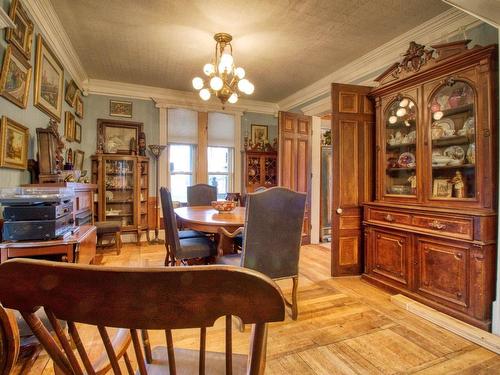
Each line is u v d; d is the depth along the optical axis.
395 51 3.19
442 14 2.62
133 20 2.76
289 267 2.03
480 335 1.82
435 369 1.57
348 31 2.95
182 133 5.00
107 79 4.36
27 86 2.28
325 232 5.18
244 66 3.83
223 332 1.95
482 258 1.94
